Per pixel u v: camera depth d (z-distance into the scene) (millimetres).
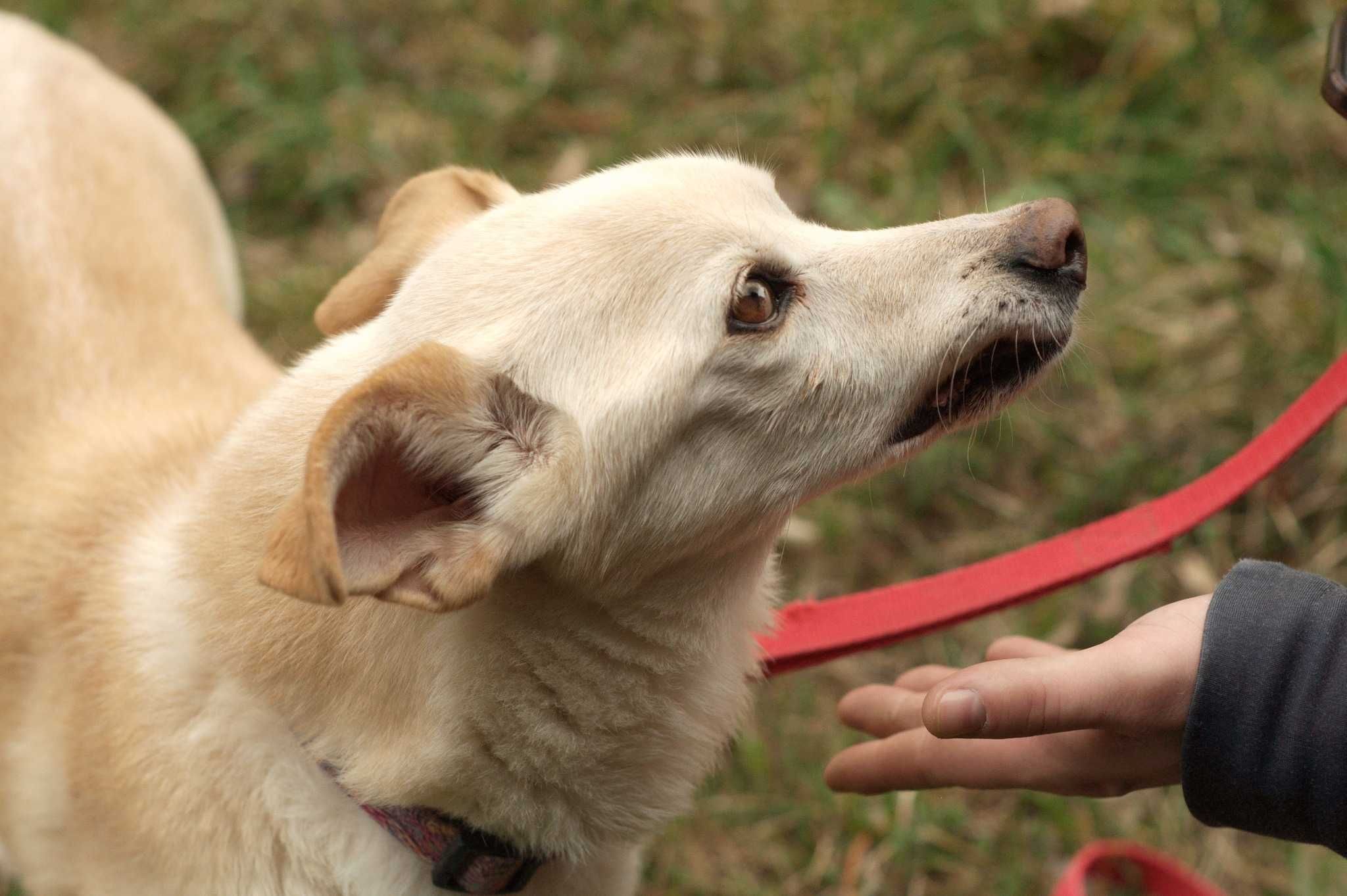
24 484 963
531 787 859
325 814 863
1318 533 1224
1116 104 1445
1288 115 1411
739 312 862
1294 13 1487
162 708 875
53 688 919
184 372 1014
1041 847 1132
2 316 1007
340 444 767
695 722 896
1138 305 1336
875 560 1256
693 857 1137
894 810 1135
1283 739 776
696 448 860
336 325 938
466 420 820
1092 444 1278
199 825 865
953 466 1278
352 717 846
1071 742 832
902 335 881
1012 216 903
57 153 1077
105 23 1585
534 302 846
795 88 1505
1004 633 1209
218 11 1579
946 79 1479
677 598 873
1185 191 1403
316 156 1476
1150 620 797
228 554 863
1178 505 915
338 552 747
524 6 1595
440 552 810
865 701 929
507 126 1500
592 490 835
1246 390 1288
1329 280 1298
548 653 852
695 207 869
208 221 1209
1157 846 1124
